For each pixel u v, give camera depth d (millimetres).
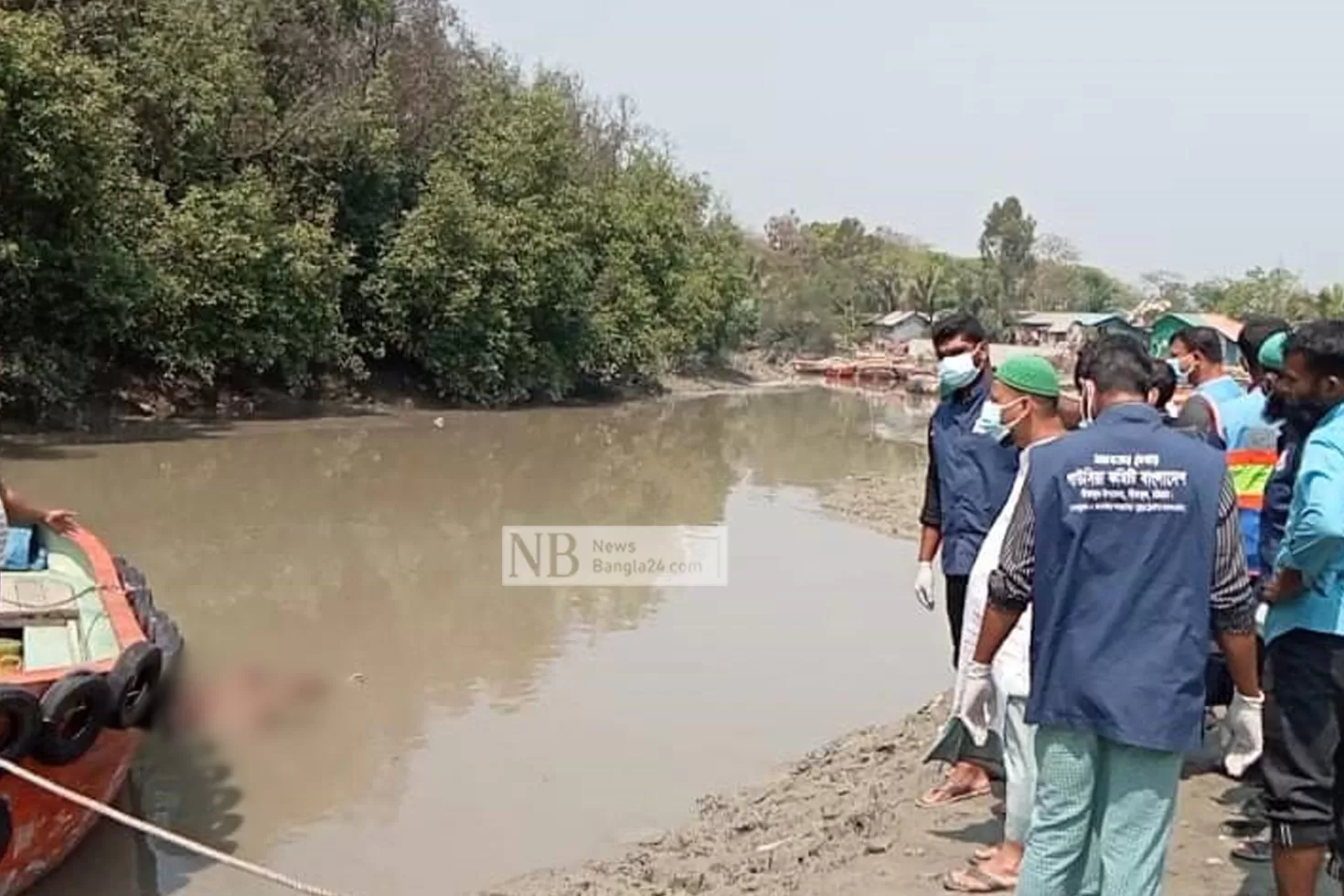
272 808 7457
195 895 6293
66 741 5848
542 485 22453
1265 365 5766
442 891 6383
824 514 19953
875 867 5723
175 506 18266
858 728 9172
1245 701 4074
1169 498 3863
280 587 13344
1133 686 3816
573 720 9273
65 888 6332
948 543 6277
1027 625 5188
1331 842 4449
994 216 109188
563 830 7207
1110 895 3924
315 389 34656
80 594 7562
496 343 37750
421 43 38312
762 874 6039
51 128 23516
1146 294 102375
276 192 31328
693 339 51906
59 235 25109
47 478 20203
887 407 49312
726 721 9273
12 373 24922
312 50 34281
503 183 38281
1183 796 6105
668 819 7387
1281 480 4938
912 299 97500
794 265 99062
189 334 29062
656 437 33375
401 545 16047
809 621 12578
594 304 43781
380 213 35812
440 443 28688
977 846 5891
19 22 23406
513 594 13500
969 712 5582
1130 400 4062
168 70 28906
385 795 7699
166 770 8016
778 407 47719
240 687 9742
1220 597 3895
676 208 50094
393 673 10344
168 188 29547
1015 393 5418
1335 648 4234
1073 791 3975
